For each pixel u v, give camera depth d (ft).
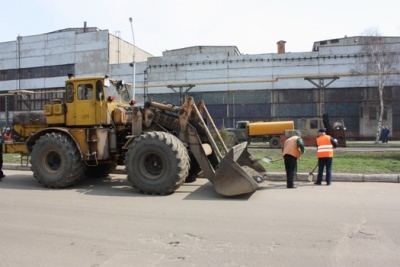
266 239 14.37
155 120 28.45
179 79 123.54
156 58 125.59
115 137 28.71
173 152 24.11
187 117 26.40
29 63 139.03
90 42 131.23
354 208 19.77
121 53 137.59
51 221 17.40
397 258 12.18
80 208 20.27
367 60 106.42
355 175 30.55
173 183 24.00
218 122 120.57
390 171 32.27
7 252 13.12
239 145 26.68
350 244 13.65
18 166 40.81
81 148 27.30
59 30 146.92
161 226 16.38
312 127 73.82
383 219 17.33
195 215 18.44
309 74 113.09
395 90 109.50
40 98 135.64
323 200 22.15
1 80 142.92
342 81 112.27
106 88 28.35
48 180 27.07
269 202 21.67
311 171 32.60
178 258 12.37
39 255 12.76
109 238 14.65
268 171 33.22
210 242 14.05
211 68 120.78
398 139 109.50
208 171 25.70
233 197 23.39
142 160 24.90
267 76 116.37
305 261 11.98
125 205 21.06
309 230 15.57
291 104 115.65
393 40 116.88
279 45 131.03
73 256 12.62
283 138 69.77
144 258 12.38
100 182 30.58
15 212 19.33
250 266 11.60
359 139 111.75
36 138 29.35
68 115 28.78
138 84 127.24
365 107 110.93
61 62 134.82
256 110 118.01
